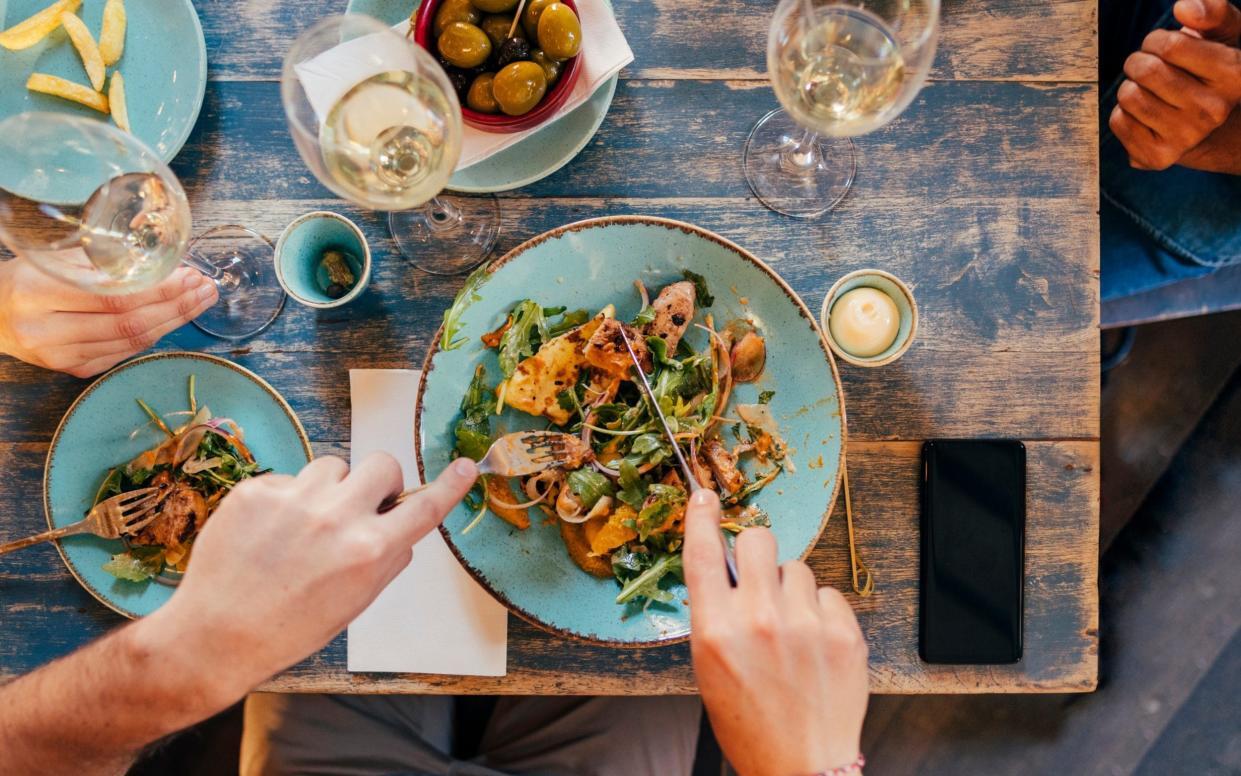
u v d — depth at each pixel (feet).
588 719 5.04
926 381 4.00
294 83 3.18
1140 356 6.56
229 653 2.66
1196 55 3.80
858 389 4.00
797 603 2.51
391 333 3.96
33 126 3.13
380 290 3.96
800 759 2.40
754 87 4.00
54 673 2.97
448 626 3.89
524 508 3.74
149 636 2.65
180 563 3.79
